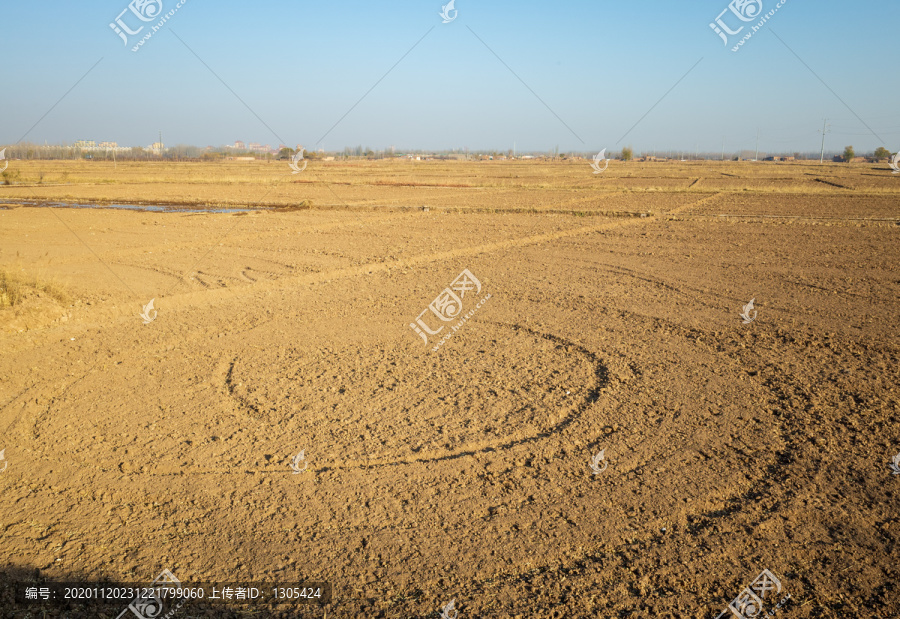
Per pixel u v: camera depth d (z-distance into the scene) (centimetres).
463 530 468
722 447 598
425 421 659
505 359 863
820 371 805
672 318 1070
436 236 2081
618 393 732
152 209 2930
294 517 487
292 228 2233
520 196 3728
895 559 434
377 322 1060
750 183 4872
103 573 423
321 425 650
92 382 783
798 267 1534
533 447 598
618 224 2411
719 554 438
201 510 497
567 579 414
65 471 559
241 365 845
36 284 1232
